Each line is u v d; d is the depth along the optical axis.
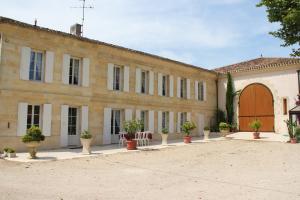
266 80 21.59
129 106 17.56
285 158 11.55
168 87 20.77
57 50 14.15
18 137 12.43
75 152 12.66
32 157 10.66
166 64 20.42
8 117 12.18
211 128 24.00
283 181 7.48
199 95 23.77
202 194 6.16
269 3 8.43
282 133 20.39
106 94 16.28
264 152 13.36
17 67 12.57
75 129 15.02
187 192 6.32
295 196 6.02
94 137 15.52
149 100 18.98
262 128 21.62
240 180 7.61
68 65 14.55
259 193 6.27
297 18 7.77
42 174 8.00
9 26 12.26
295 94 19.88
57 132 13.89
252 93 22.45
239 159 11.42
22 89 12.69
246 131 22.55
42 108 13.52
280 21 8.47
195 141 18.72
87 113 15.24
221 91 24.84
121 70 17.55
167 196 5.98
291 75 20.19
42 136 10.80
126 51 17.30
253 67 22.20
